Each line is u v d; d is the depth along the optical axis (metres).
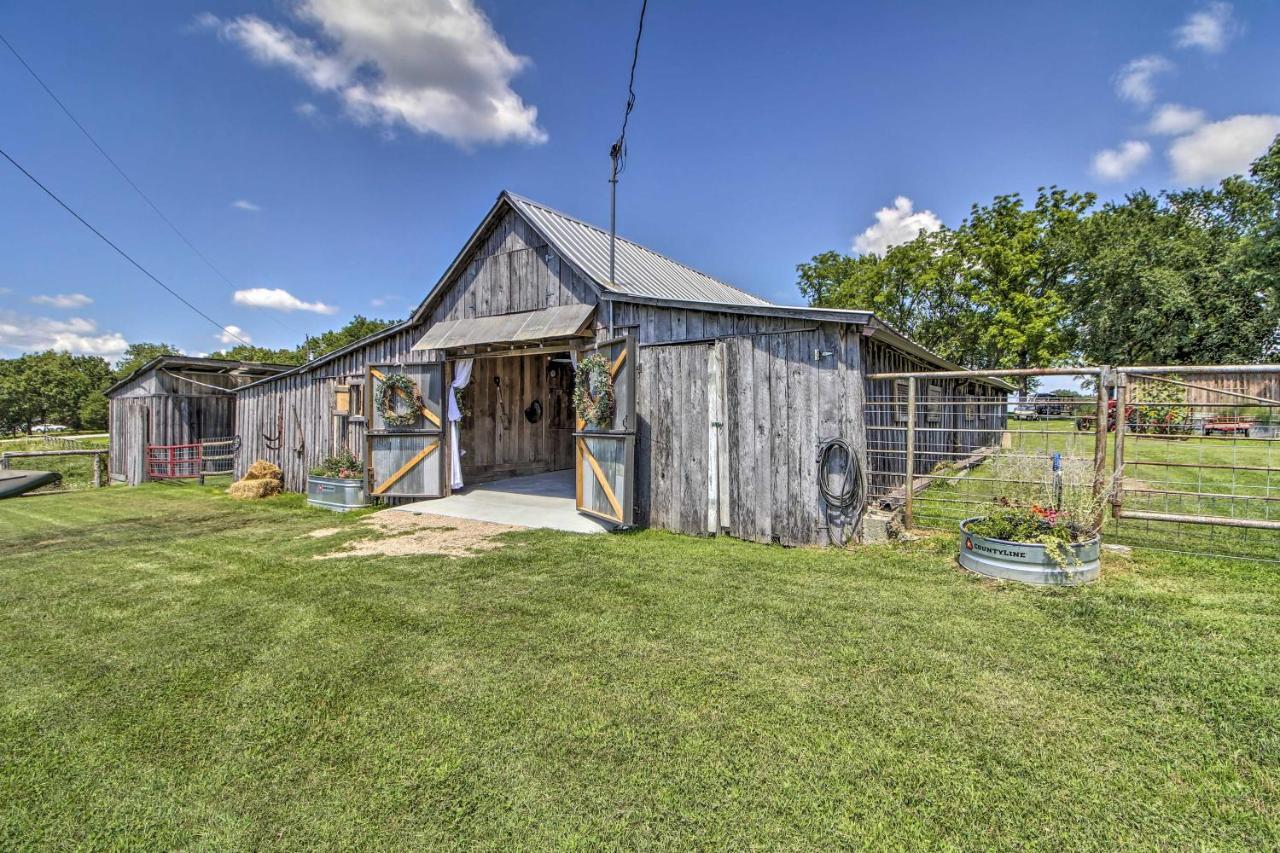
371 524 6.99
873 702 2.47
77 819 1.88
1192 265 22.67
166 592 4.26
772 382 5.65
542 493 8.76
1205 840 1.68
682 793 1.92
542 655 3.02
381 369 8.59
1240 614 3.33
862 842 1.69
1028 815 1.79
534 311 7.90
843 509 5.26
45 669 2.97
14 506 9.45
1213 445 13.31
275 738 2.31
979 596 3.78
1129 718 2.32
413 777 2.04
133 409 13.86
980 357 25.38
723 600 3.84
